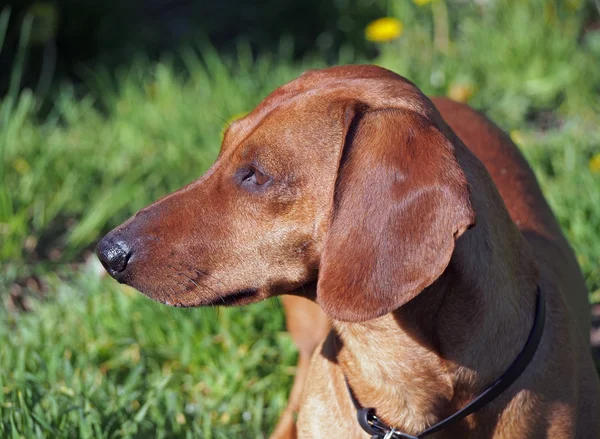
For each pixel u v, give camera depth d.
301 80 2.96
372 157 2.58
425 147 2.54
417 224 2.51
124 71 7.27
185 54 7.62
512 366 2.80
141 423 3.60
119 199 5.29
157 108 6.30
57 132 6.03
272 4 8.62
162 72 6.71
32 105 6.39
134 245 2.85
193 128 6.01
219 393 4.01
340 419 3.05
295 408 3.84
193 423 3.71
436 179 2.50
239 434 3.86
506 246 2.85
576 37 7.03
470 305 2.73
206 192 2.87
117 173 5.66
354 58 7.47
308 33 8.23
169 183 5.52
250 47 8.02
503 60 6.71
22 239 5.03
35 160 5.61
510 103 6.34
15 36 7.48
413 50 7.11
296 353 4.20
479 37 7.00
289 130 2.76
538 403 2.86
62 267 4.98
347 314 2.57
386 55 7.02
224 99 6.30
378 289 2.54
